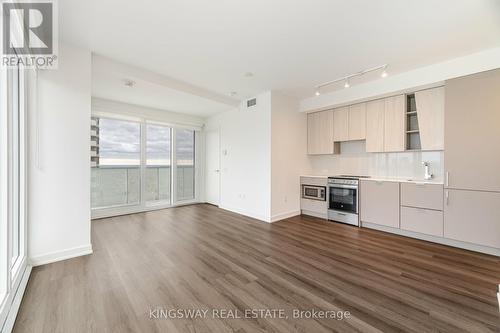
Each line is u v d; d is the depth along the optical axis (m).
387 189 3.57
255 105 4.56
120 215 4.68
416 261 2.53
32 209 2.31
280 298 1.82
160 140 5.44
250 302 1.77
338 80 3.70
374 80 3.69
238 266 2.39
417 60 3.00
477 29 2.30
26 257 2.23
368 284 2.04
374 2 1.92
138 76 3.27
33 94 2.31
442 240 3.10
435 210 3.10
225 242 3.12
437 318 1.58
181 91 3.84
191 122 5.84
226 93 4.41
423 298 1.83
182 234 3.46
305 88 4.11
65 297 1.81
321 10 2.03
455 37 2.45
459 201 2.90
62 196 2.50
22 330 1.45
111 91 3.87
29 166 2.29
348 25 2.25
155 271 2.26
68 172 2.54
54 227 2.45
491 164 2.68
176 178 5.69
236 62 3.08
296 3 1.94
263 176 4.39
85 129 2.65
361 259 2.58
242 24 2.25
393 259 2.58
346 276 2.19
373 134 3.94
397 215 3.46
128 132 4.88
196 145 6.10
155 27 2.29
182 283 2.04
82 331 1.45
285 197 4.52
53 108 2.44
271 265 2.42
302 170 4.90
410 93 3.57
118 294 1.86
